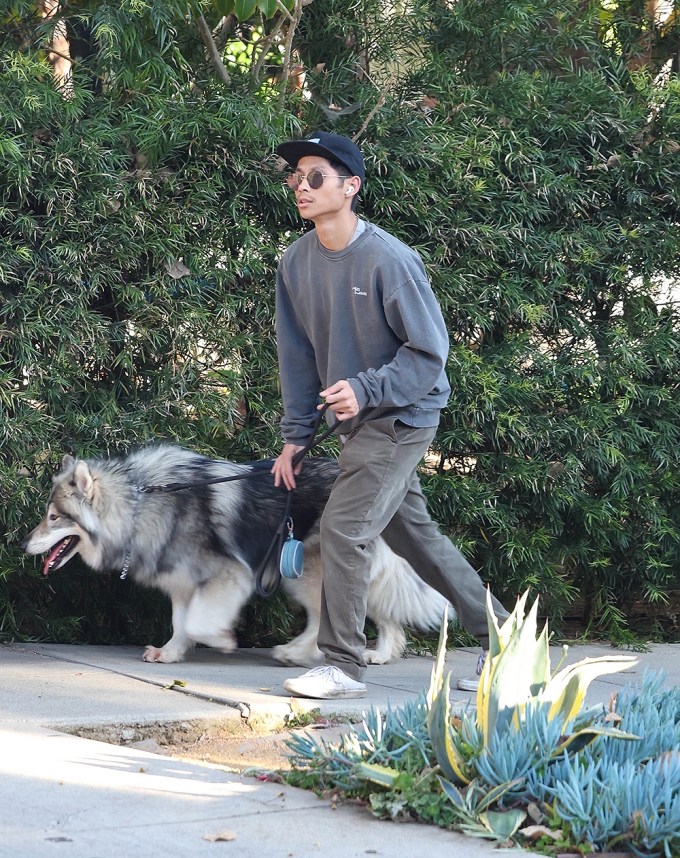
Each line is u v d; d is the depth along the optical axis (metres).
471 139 11.20
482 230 11.18
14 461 9.92
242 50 13.77
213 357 10.77
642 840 5.19
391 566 10.04
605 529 11.99
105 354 10.14
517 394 11.40
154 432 10.46
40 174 9.72
